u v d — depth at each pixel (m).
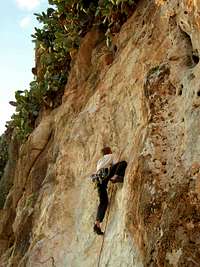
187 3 9.08
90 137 12.20
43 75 17.36
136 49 11.45
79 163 12.35
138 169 8.78
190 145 8.02
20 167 16.70
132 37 12.05
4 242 17.03
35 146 15.70
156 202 8.12
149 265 7.80
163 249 7.57
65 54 16.44
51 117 16.08
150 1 11.87
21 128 17.70
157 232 7.88
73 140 12.75
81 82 14.64
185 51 9.38
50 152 14.72
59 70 16.73
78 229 11.34
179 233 7.43
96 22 15.01
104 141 11.55
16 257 13.87
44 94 16.64
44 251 11.95
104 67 13.28
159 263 7.59
